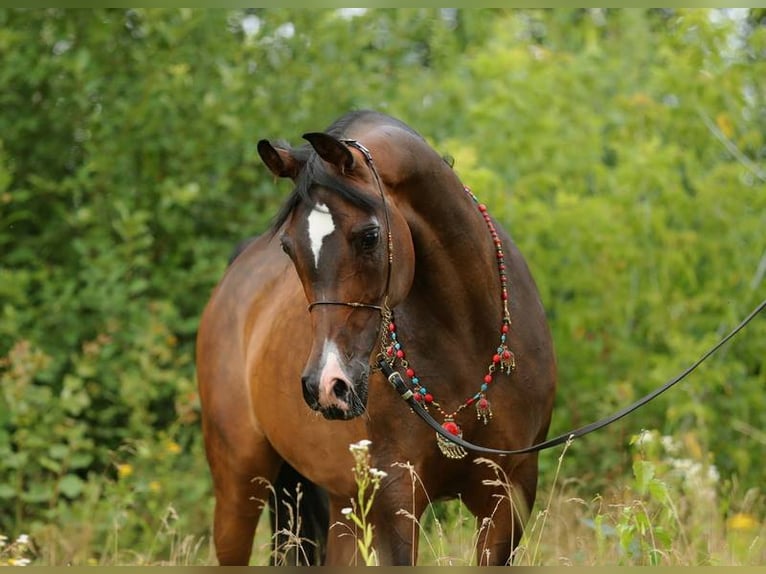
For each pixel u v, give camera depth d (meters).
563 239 10.51
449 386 5.62
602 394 10.35
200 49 12.05
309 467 6.23
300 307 6.23
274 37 12.15
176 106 11.86
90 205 11.67
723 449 10.19
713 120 10.81
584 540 7.73
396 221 5.11
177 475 10.39
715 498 8.76
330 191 4.89
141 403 10.77
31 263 11.99
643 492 5.91
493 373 5.66
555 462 10.05
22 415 10.09
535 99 10.83
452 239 5.47
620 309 10.68
